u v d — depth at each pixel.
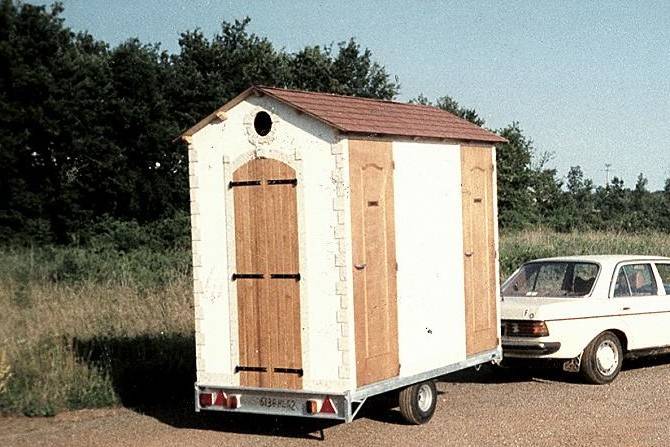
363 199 8.75
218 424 9.79
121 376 11.17
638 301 12.37
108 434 9.35
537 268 12.91
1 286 17.67
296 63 41.03
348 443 8.80
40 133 29.97
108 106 31.92
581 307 11.76
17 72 29.30
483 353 10.73
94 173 31.39
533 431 9.15
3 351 11.09
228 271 9.04
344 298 8.45
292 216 8.70
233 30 37.62
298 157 8.66
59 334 12.68
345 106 9.41
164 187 32.09
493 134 11.20
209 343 9.13
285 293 8.73
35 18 30.33
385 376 8.95
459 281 10.30
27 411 10.14
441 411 10.27
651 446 8.43
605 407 10.29
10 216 29.38
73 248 27.30
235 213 9.00
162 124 32.50
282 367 8.75
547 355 11.54
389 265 9.09
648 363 13.52
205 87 34.56
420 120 10.18
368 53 42.53
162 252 27.61
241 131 8.97
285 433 9.32
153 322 13.70
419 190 9.62
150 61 33.59
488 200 11.04
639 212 41.00
